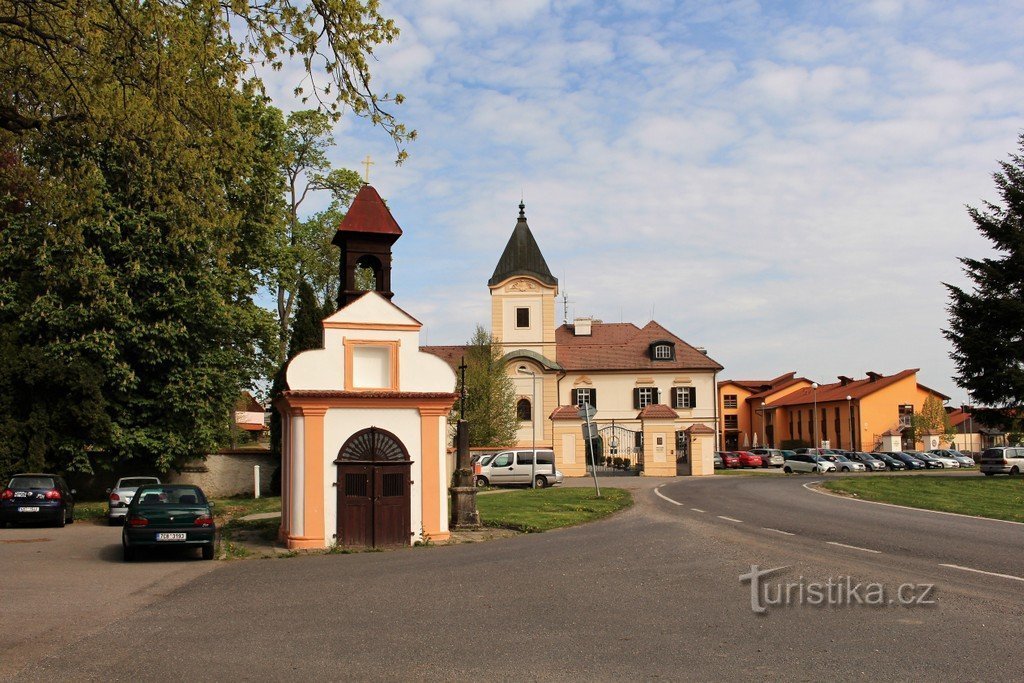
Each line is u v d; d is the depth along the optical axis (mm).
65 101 15859
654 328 76875
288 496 19969
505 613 10539
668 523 21453
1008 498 30250
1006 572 12781
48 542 21984
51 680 7684
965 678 7207
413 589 12695
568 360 74375
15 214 30562
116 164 18516
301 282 40469
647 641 8828
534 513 25312
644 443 51500
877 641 8578
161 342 33750
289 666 8109
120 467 37875
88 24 14477
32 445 31219
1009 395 48281
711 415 72812
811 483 41406
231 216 17938
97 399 32125
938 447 84500
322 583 13703
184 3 14359
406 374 20109
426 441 19969
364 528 19406
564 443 52062
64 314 31906
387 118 14180
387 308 20203
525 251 71062
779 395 105500
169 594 12914
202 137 16250
